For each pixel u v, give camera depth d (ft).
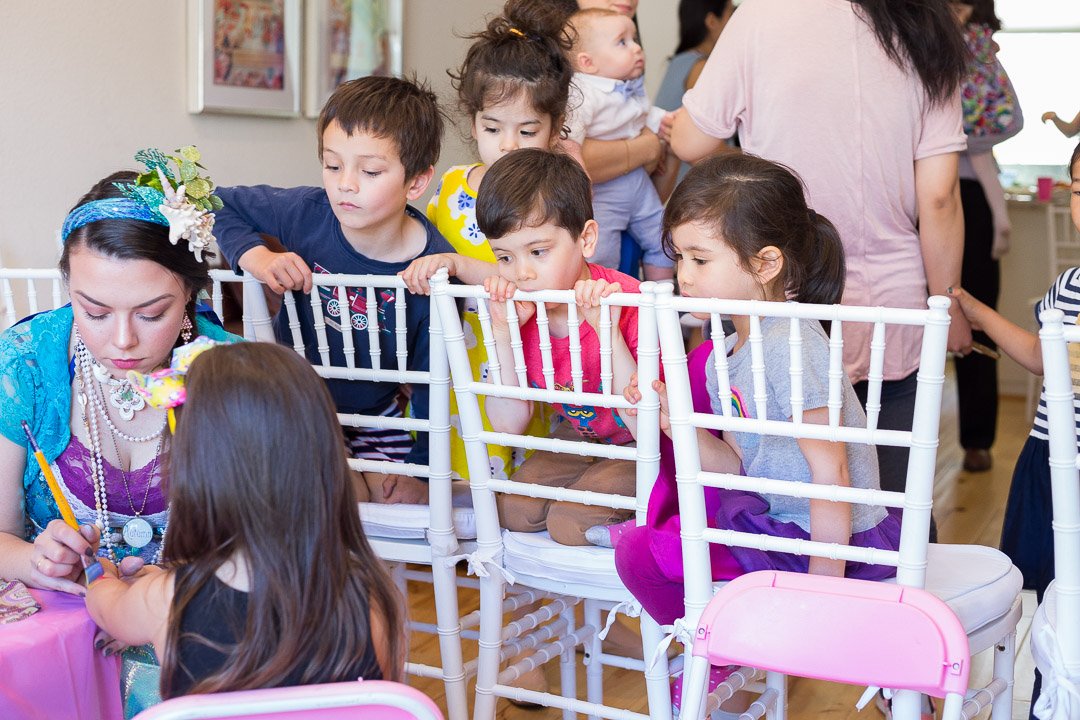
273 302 7.26
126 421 5.16
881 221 7.43
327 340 6.85
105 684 4.56
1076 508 4.70
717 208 5.65
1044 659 4.87
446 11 13.39
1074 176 6.42
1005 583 5.67
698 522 5.29
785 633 4.55
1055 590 4.87
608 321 5.57
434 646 8.89
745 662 4.60
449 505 6.37
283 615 3.79
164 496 5.13
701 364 5.95
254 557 3.79
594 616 7.09
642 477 5.67
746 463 5.83
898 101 7.25
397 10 12.36
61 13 8.98
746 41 7.50
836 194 7.33
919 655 4.41
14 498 5.23
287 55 11.05
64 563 4.68
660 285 5.17
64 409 5.13
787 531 5.60
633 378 5.64
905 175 7.40
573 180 6.38
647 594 5.62
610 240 8.97
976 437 14.62
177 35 10.00
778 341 5.57
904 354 7.54
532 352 6.48
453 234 7.91
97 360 5.06
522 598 6.73
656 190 9.88
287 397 3.82
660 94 12.46
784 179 5.76
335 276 6.30
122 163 9.60
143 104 9.74
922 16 7.09
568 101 8.20
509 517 6.42
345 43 11.75
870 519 5.77
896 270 7.49
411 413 6.93
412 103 6.67
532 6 8.10
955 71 7.25
